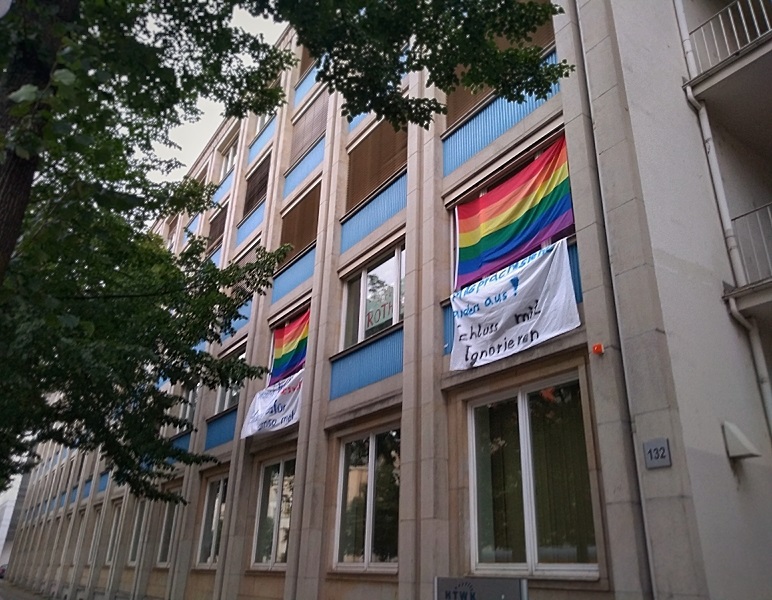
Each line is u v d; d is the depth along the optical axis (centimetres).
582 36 849
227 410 1639
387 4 672
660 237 719
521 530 776
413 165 1134
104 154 502
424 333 979
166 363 1143
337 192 1397
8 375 884
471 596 545
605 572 646
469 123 1065
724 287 782
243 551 1362
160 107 673
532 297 812
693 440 628
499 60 702
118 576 2155
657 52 879
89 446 1156
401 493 918
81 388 1035
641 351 657
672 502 592
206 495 1680
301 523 1142
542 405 795
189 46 711
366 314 1218
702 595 555
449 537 845
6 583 4600
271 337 1593
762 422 731
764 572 626
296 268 1539
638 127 773
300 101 1834
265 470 1418
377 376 1088
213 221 2386
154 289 1123
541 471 771
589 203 766
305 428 1222
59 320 525
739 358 743
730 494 636
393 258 1185
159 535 1927
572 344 741
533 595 706
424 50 726
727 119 919
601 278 723
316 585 1056
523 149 928
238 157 2230
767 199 952
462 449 872
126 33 597
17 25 467
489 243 955
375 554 994
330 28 688
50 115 430
